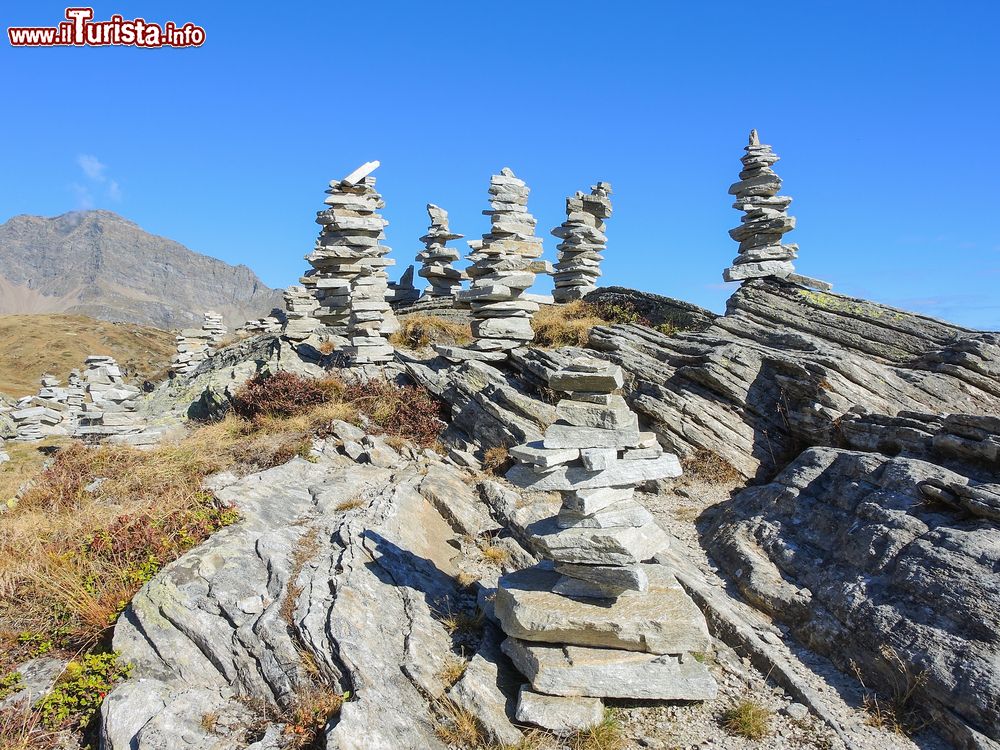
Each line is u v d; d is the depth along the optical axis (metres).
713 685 7.71
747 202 20.62
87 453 16.16
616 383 8.38
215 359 31.67
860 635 8.45
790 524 10.95
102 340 117.75
